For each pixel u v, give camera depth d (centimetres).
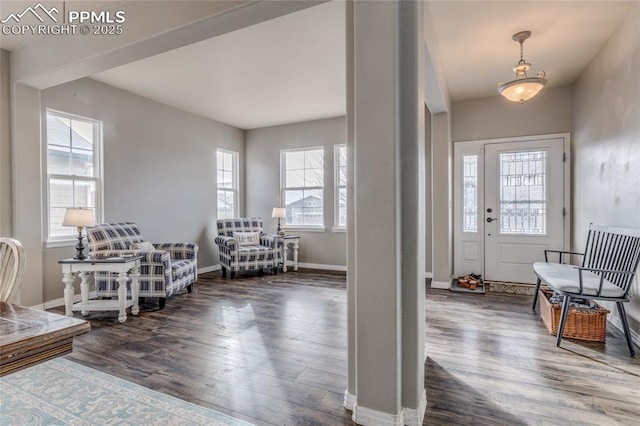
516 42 322
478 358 243
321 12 276
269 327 309
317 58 362
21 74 334
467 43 323
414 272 171
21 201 343
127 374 221
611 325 305
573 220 427
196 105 522
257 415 178
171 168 522
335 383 210
